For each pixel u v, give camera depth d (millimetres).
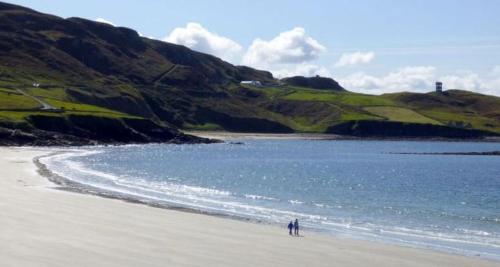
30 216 41781
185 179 85125
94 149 144000
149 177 84625
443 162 142875
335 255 34500
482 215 56906
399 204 64250
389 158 156125
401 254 35500
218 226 42812
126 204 51906
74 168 89875
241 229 42094
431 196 73062
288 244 37125
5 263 28422
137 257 31297
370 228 47094
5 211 43156
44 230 36938
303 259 33094
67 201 51125
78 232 37062
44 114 155375
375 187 83125
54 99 184625
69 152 128375
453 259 34594
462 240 42688
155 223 42500
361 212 57125
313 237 40406
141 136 177625
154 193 64250
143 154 136375
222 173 98125
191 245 35188
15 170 77562
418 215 56094
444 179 97812
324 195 71500
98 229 38594
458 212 58812
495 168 124562
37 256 30094
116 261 30141
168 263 30391
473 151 197125
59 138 149625
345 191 76812
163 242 35625
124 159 118062
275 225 45656
